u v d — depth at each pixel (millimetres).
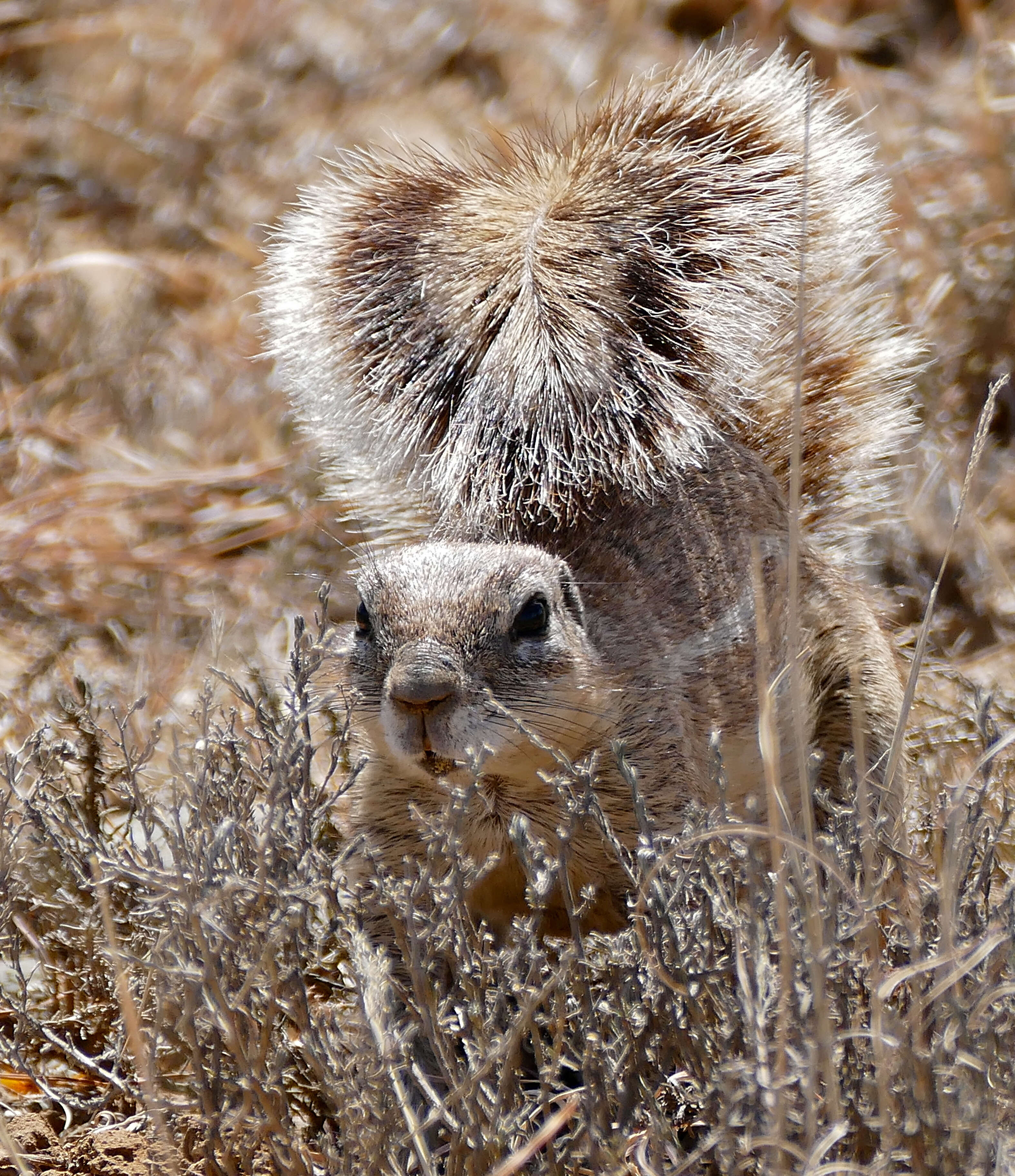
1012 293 18359
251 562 17188
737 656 11422
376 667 10430
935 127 21719
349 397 12852
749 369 12680
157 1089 9000
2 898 9812
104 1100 9477
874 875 8484
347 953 9750
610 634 11062
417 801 10531
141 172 24266
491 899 10688
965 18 25609
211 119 25250
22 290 20125
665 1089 8430
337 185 13492
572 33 27781
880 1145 7277
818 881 8047
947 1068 7152
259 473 18062
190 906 8320
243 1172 8383
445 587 10398
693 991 7875
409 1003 8539
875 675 12484
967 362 18422
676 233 12680
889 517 16141
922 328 18016
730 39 27078
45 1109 9719
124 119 25266
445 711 9695
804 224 9953
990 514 16766
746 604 11602
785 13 26609
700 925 8062
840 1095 7344
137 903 10398
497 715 9891
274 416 18906
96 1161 8875
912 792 11305
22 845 10656
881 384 13836
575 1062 8195
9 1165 8336
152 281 21531
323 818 9844
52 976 10398
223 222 23328
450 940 8539
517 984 8102
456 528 12156
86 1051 10289
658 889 8047
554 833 10258
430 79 27219
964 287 18594
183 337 20625
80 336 20016
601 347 12172
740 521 12047
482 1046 7969
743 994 7402
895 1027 7352
